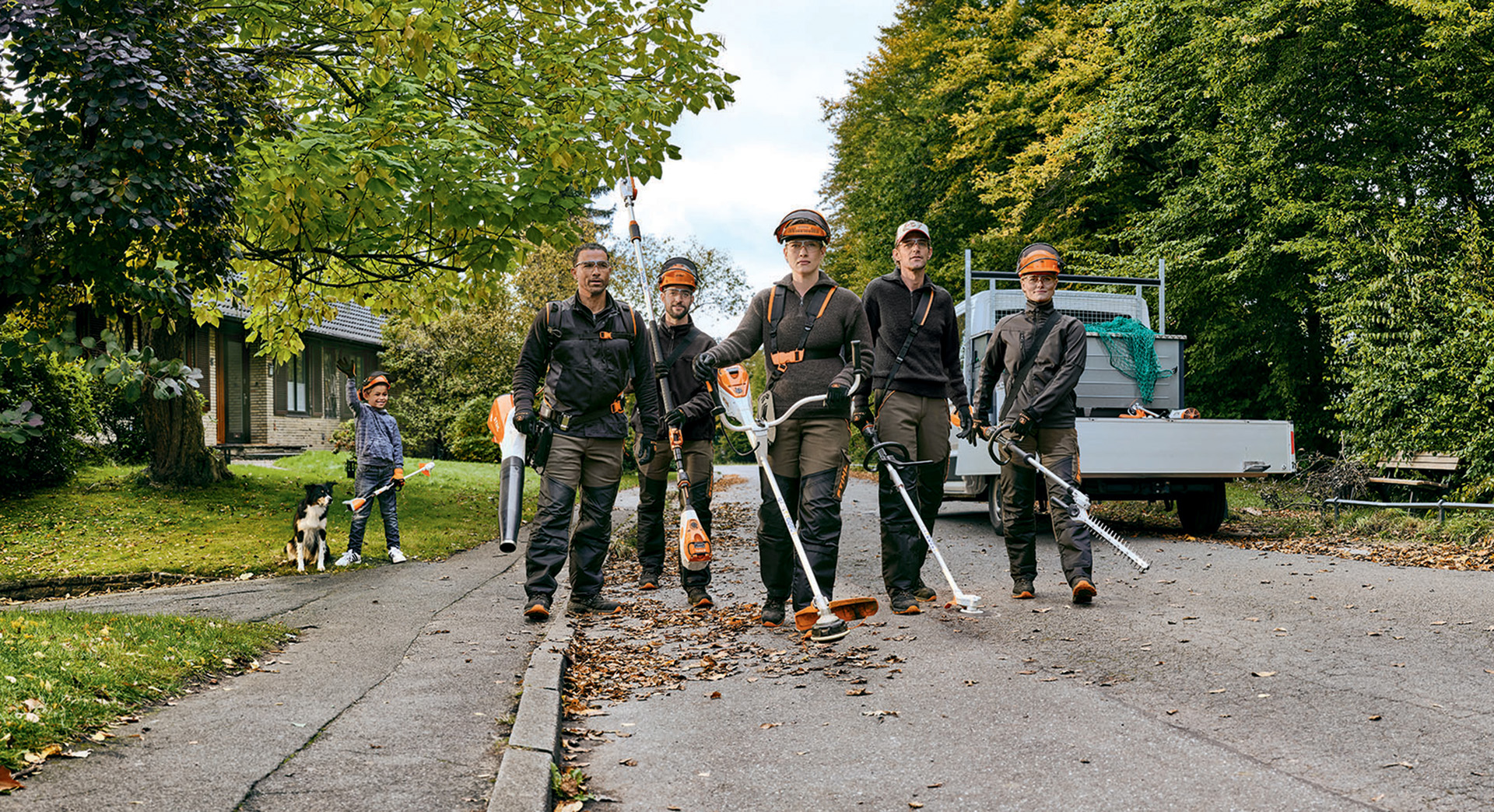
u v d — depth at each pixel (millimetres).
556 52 10211
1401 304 11594
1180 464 9219
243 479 14391
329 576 8133
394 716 3729
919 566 5957
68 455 13383
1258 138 16031
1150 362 10758
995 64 24453
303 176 7898
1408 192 15789
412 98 9047
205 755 3160
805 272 5426
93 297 5312
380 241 9961
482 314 25266
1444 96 15281
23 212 4738
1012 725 3705
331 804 2777
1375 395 11711
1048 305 6391
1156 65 17844
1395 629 5156
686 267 6918
